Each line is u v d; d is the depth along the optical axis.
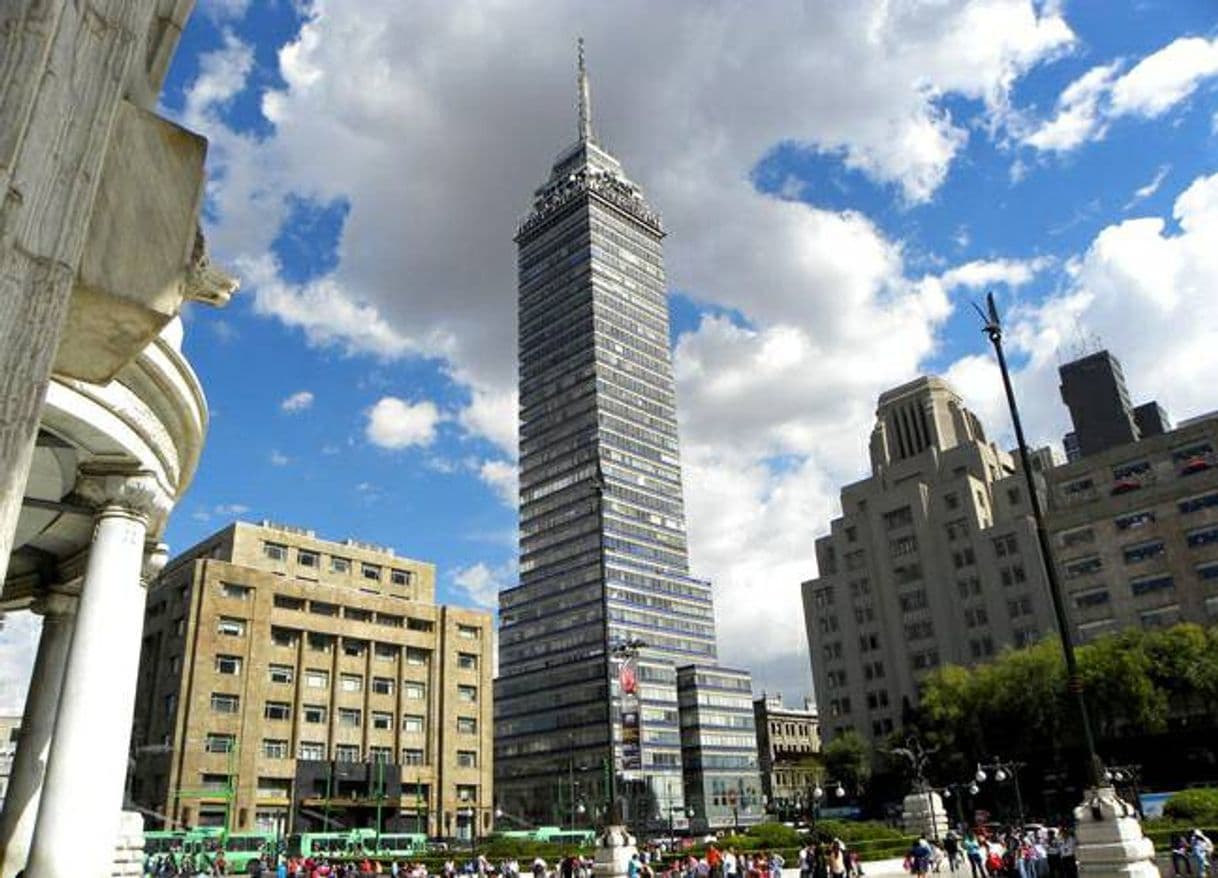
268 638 73.94
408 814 77.94
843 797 87.00
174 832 60.19
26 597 15.30
